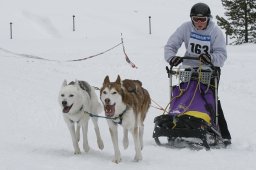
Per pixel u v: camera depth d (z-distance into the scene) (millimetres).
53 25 39062
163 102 14414
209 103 9156
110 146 9289
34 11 42000
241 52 26562
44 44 31859
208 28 9383
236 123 11891
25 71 19641
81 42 32844
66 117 8516
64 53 26844
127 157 8234
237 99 15383
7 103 13180
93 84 17109
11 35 35906
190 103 9086
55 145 9242
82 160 7844
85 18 40594
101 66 21906
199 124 8672
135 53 26234
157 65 21969
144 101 8773
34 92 15031
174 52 9602
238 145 9531
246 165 7562
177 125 8820
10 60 22797
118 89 7637
